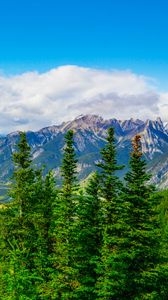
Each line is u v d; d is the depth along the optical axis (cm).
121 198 4156
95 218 4319
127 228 4047
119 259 4009
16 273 3681
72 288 4069
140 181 4181
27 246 4403
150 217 4209
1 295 3869
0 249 4284
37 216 4394
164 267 3981
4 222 4350
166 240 4741
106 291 3925
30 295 3903
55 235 4309
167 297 4181
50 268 4197
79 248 4091
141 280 3938
